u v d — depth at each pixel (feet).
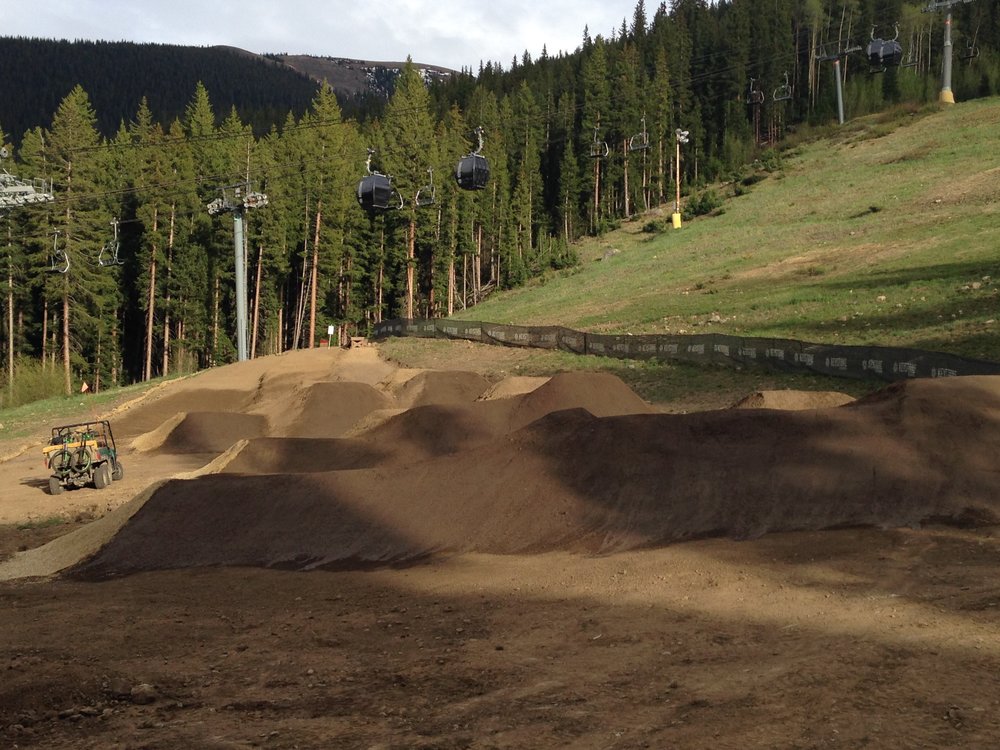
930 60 437.58
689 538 43.09
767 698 23.00
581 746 20.85
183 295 279.49
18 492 94.32
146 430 141.59
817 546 39.17
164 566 49.62
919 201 242.78
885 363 94.32
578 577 39.17
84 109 279.08
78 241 234.58
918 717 20.92
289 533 51.21
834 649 26.76
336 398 123.34
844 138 375.04
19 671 29.01
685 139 342.44
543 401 83.82
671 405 104.94
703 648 28.17
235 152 298.56
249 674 28.76
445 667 28.22
